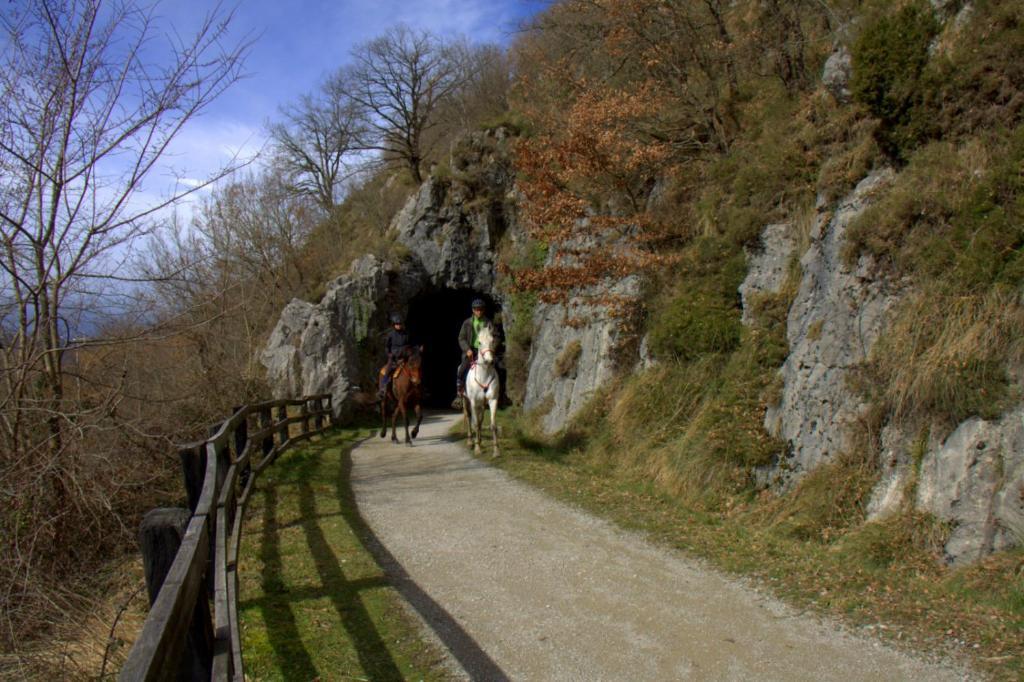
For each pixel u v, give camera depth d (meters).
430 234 28.36
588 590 6.57
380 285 27.23
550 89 17.61
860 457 7.97
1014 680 4.64
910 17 8.91
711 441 10.09
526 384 20.16
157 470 10.22
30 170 8.83
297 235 32.56
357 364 25.98
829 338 8.88
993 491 6.33
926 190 8.10
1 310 8.82
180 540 3.68
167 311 10.55
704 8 15.53
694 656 5.20
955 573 6.25
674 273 13.61
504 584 6.73
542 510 9.64
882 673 4.87
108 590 7.82
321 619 5.83
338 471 13.27
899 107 8.83
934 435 7.06
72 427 8.55
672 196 14.54
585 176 14.45
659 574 7.02
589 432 13.60
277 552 7.66
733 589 6.59
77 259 9.16
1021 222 6.96
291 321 25.83
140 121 9.19
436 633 5.60
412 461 14.41
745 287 11.62
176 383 13.48
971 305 7.16
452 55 39.84
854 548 7.05
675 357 12.54
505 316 24.98
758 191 11.98
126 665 2.20
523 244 24.53
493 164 27.62
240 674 3.76
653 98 14.59
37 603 7.27
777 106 13.20
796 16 13.59
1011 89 7.99
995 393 6.55
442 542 8.15
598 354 14.66
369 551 7.76
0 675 5.96
